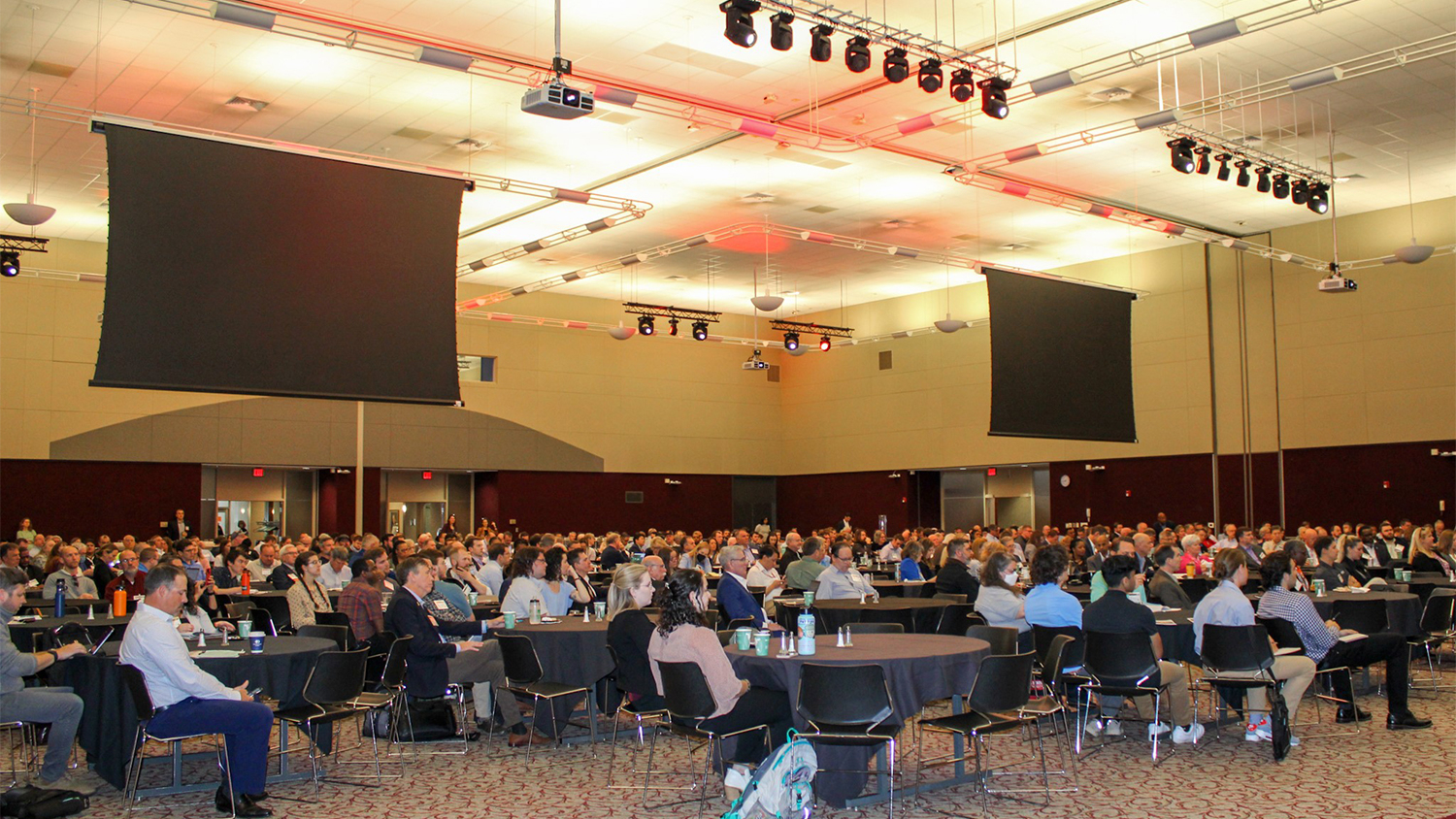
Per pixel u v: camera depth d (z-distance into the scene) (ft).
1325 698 29.45
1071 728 28.76
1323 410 75.51
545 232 76.74
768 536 77.66
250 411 86.22
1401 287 72.33
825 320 109.50
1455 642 40.04
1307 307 76.69
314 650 24.58
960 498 101.81
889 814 20.34
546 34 45.29
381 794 23.45
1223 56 47.78
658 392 106.42
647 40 45.93
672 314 99.55
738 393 111.65
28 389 76.69
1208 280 81.92
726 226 75.00
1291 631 27.09
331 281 37.81
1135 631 25.48
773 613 44.16
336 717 23.11
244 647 24.99
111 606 40.19
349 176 38.50
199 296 35.58
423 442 93.81
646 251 73.77
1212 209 72.95
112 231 34.35
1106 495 87.35
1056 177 65.21
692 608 21.71
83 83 50.06
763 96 52.11
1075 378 64.59
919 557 51.26
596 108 53.06
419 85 50.60
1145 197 69.97
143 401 81.30
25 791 21.68
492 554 44.86
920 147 58.90
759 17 45.52
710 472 109.09
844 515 107.55
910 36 38.32
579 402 101.50
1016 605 28.96
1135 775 24.07
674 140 58.03
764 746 22.40
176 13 39.34
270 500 90.79
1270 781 23.34
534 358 99.35
